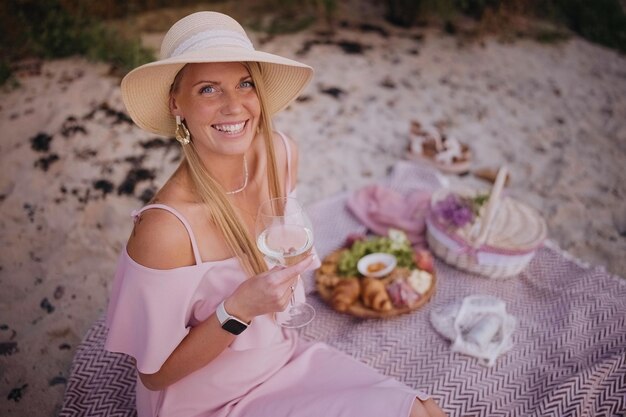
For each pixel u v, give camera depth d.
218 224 2.02
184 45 1.91
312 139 5.00
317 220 3.94
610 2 7.38
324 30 6.84
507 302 3.31
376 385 2.20
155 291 1.92
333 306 3.12
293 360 2.32
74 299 3.42
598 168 4.82
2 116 4.84
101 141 4.68
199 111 1.95
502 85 6.01
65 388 2.90
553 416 2.61
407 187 4.25
